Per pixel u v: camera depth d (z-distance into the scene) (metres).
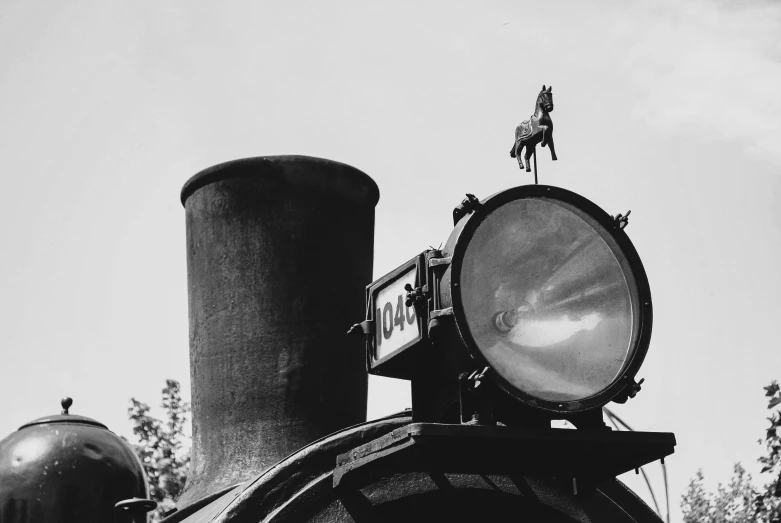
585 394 4.12
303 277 6.29
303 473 4.65
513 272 4.18
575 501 4.90
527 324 4.16
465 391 4.12
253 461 5.99
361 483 4.61
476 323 4.07
